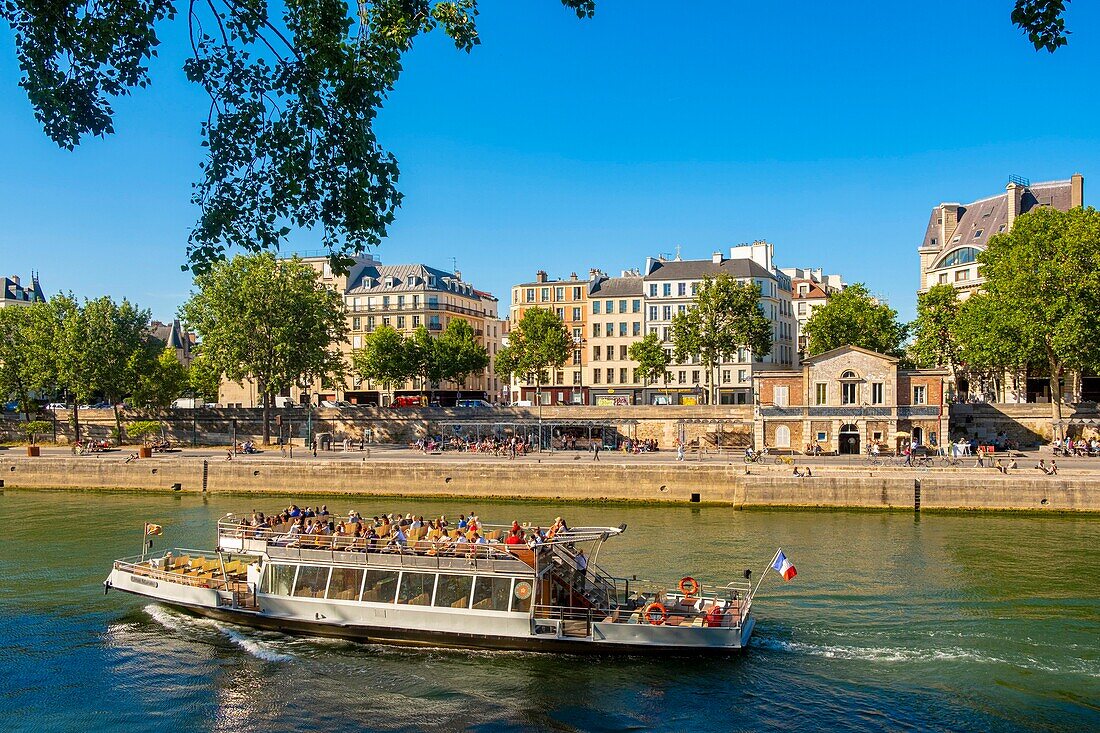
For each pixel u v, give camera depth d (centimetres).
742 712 2433
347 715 2469
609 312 11131
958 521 5147
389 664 2797
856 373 6969
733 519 5284
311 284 8725
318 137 1797
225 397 11188
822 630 2998
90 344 8350
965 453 6775
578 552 3138
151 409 8969
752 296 8712
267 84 1759
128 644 3008
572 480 6094
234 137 1739
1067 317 6600
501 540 3073
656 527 4994
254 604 3147
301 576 3083
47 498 6506
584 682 2642
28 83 1653
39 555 4331
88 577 3866
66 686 2673
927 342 9031
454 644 2903
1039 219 7238
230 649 2945
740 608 2867
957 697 2475
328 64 1767
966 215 10550
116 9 1645
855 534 4712
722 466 5909
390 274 11912
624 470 6025
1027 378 8781
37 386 8525
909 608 3225
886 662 2727
